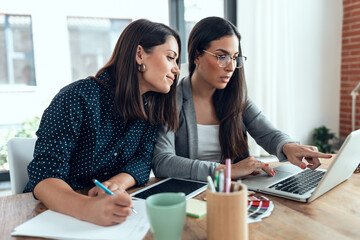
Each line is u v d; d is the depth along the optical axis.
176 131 1.23
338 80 3.23
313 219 0.70
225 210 0.54
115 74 0.99
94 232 0.66
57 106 0.88
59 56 2.85
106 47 7.90
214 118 1.36
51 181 0.81
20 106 2.81
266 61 2.61
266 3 2.55
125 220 0.71
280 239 0.61
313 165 1.04
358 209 0.76
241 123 1.34
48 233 0.66
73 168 0.96
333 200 0.82
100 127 0.97
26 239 0.64
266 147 1.30
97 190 0.81
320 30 3.08
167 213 0.55
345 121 3.22
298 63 3.03
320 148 2.97
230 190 0.59
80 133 0.94
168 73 0.98
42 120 0.90
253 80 2.62
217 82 1.22
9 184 2.34
